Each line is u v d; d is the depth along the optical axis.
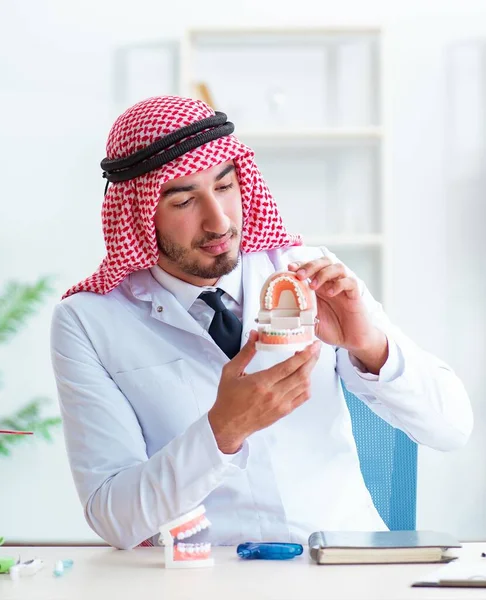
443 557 1.46
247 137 4.11
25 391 4.23
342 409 1.95
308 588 1.31
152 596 1.29
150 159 1.73
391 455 2.03
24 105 4.22
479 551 1.54
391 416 1.95
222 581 1.37
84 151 4.22
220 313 1.89
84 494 1.73
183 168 1.72
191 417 1.84
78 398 1.82
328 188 4.17
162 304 1.88
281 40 4.18
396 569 1.42
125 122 1.84
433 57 4.19
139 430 1.84
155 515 1.61
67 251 4.22
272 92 4.11
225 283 1.92
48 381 4.24
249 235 1.95
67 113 4.22
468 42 4.19
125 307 1.91
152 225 1.79
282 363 1.50
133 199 1.81
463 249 4.17
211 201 1.76
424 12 4.20
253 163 1.87
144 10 4.22
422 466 4.16
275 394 1.51
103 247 4.23
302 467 1.85
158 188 1.74
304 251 2.04
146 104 1.86
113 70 4.22
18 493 4.23
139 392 1.85
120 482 1.65
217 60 4.18
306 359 1.49
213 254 1.79
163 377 1.86
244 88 4.18
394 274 4.18
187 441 1.58
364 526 1.87
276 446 1.85
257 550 1.54
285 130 4.01
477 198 4.17
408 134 4.18
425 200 4.18
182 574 1.43
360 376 1.79
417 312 4.18
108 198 1.85
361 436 2.02
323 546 1.46
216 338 1.88
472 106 4.18
